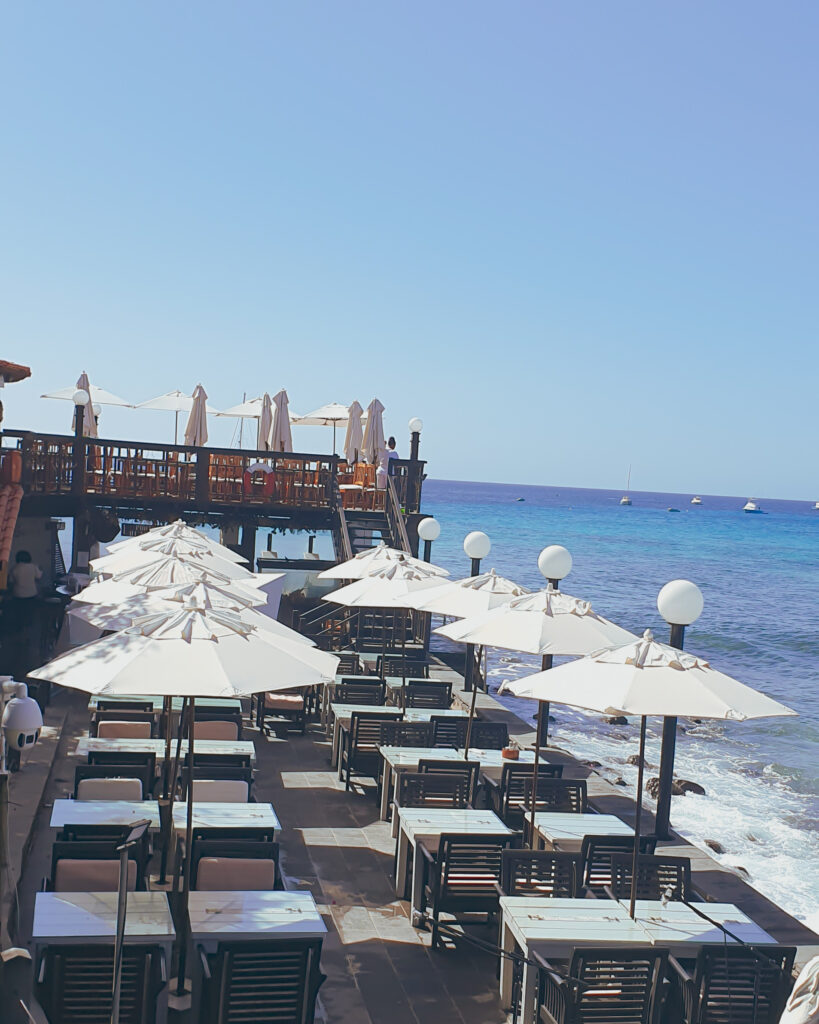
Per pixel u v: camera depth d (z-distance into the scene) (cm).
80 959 543
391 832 1057
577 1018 586
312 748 1404
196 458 2323
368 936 799
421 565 1275
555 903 680
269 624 770
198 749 987
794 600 5666
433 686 1449
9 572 1786
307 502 2359
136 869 665
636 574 6725
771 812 1609
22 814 958
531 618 882
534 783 864
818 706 2727
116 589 1074
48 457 2091
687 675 631
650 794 1653
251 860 680
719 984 594
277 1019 566
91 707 1199
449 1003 700
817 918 1152
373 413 2555
